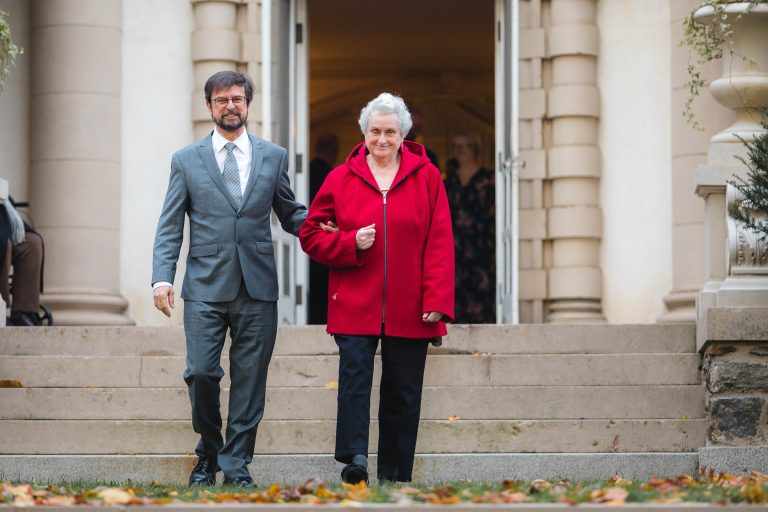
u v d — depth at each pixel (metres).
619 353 13.16
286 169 11.21
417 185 10.75
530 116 18.00
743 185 12.60
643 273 17.72
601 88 18.00
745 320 12.18
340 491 9.02
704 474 11.21
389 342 10.62
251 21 18.08
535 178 17.94
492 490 9.04
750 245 12.66
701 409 12.40
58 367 12.87
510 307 17.33
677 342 13.24
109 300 17.34
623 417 12.37
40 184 17.45
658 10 17.89
